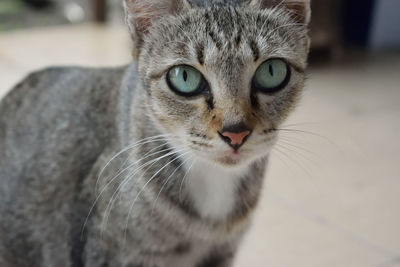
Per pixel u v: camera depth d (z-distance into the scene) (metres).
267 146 0.25
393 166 0.47
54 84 0.32
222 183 0.27
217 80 0.24
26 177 0.30
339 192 0.43
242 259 0.35
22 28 0.96
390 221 0.39
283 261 0.35
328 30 0.76
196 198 0.27
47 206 0.29
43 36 0.88
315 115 0.57
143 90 0.27
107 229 0.27
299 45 0.26
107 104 0.29
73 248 0.28
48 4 1.05
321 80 0.69
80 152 0.29
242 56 0.24
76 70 0.33
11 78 0.66
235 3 0.26
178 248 0.28
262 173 0.29
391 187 0.43
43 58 0.75
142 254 0.27
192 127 0.25
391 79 0.71
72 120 0.30
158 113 0.26
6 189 0.31
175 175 0.27
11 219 0.31
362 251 0.36
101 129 0.28
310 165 0.46
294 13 0.27
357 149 0.50
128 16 0.26
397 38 0.87
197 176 0.27
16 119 0.32
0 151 0.32
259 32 0.25
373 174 0.45
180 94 0.25
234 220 0.29
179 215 0.27
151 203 0.26
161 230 0.27
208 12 0.26
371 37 0.85
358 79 0.70
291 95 0.26
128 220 0.26
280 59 0.25
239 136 0.24
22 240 0.31
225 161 0.25
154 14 0.26
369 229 0.38
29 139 0.31
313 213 0.40
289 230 0.38
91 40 0.86
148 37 0.26
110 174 0.27
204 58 0.24
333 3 0.75
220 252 0.30
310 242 0.37
